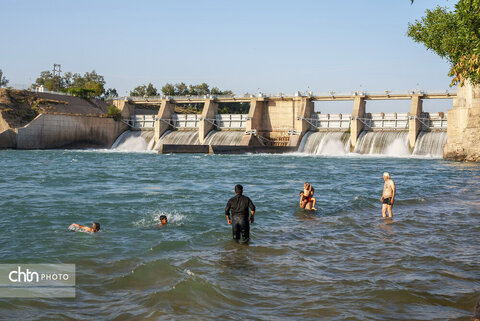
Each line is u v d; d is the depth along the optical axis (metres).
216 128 95.19
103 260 11.55
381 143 77.62
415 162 59.88
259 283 9.77
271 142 91.75
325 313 8.09
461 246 13.23
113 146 100.69
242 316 7.93
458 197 24.64
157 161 60.84
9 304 8.38
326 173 42.91
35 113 92.44
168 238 14.17
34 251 12.36
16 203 21.27
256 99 91.06
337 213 19.45
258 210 19.92
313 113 90.31
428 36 49.91
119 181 33.72
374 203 22.28
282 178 37.50
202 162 59.44
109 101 110.88
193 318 7.76
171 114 100.50
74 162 56.59
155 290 9.20
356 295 9.00
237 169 47.78
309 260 11.70
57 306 8.35
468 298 8.77
